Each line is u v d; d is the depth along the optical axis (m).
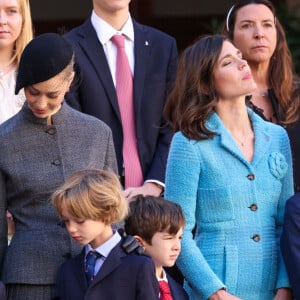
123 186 24.20
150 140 24.52
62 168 20.33
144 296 19.47
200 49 21.80
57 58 19.62
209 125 21.52
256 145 21.73
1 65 24.23
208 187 21.33
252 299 21.31
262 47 25.33
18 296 20.08
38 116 20.22
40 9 45.28
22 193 20.28
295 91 25.44
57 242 20.14
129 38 25.14
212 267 21.23
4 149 20.25
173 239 20.86
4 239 20.48
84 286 19.66
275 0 42.38
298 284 21.20
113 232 20.00
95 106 24.39
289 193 22.11
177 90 22.08
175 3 46.09
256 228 21.38
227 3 45.50
